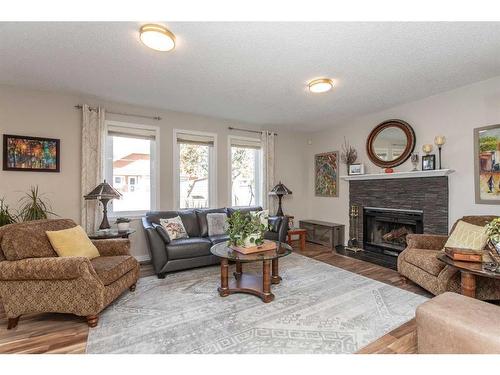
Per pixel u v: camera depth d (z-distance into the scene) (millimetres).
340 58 2510
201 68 2715
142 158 4121
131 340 1887
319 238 5094
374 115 4383
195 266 3451
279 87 3242
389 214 4148
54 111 3348
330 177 5328
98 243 2779
